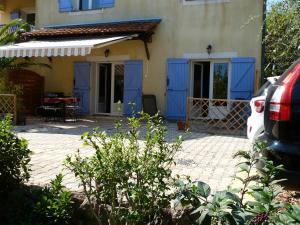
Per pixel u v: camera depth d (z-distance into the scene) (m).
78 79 20.06
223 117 14.52
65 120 17.25
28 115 19.89
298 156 4.66
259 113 7.67
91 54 19.73
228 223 2.83
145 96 18.05
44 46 16.11
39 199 4.76
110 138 4.14
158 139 3.86
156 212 3.88
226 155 9.14
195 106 15.21
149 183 3.79
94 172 3.85
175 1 17.75
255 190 2.99
